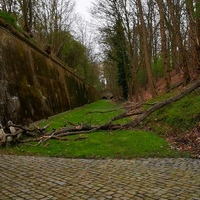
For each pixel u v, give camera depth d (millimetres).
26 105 15273
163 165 7504
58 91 24203
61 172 6859
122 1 28000
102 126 12758
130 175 6539
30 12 24250
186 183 5824
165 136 11430
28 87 16469
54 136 11102
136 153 9039
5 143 9898
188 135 10445
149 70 21625
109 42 32812
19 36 17297
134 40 29766
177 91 17688
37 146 10148
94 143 10430
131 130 12922
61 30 36656
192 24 17094
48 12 34531
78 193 5344
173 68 37625
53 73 24031
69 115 20891
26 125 14328
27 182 6043
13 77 14609
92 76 60219
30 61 18266
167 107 14398
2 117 12227
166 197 5051
